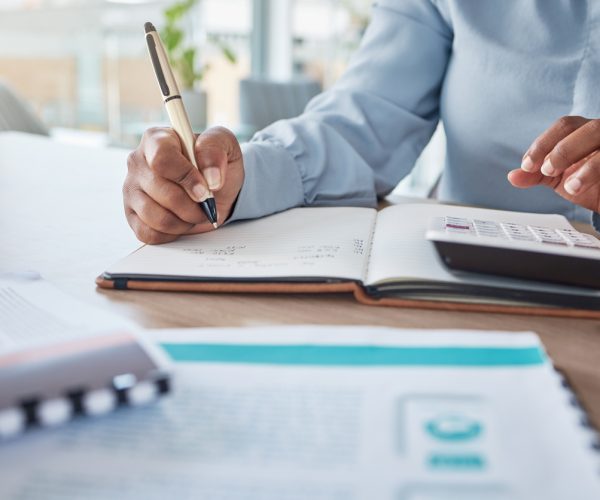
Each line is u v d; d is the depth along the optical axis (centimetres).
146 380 26
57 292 38
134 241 56
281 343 32
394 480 21
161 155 47
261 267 44
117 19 312
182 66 278
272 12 377
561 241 45
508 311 40
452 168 88
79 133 316
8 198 75
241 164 55
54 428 24
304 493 21
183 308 40
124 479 21
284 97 249
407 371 29
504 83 80
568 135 51
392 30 86
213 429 24
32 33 294
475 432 24
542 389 27
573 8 77
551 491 21
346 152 71
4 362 26
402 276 41
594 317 39
